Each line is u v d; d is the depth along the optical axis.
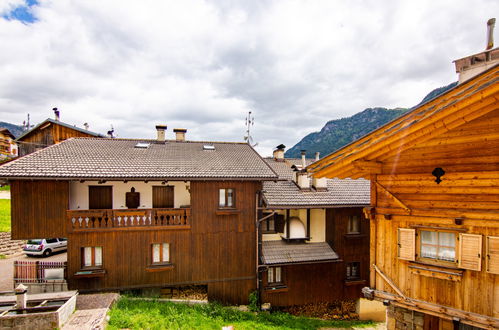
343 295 15.54
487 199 5.54
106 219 13.09
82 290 12.67
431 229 6.23
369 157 6.82
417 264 6.41
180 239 13.66
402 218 6.73
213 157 16.44
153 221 13.30
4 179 11.59
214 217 14.09
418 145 6.43
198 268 13.85
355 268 16.05
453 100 5.25
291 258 14.38
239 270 14.35
